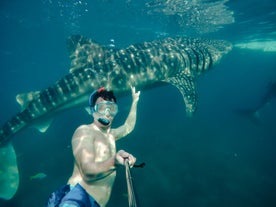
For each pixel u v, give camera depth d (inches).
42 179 534.6
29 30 1192.2
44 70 2874.0
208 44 469.7
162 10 743.7
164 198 453.7
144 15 822.5
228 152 676.1
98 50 362.3
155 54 387.9
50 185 515.5
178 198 454.6
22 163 629.9
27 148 751.7
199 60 425.1
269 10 650.2
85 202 111.1
